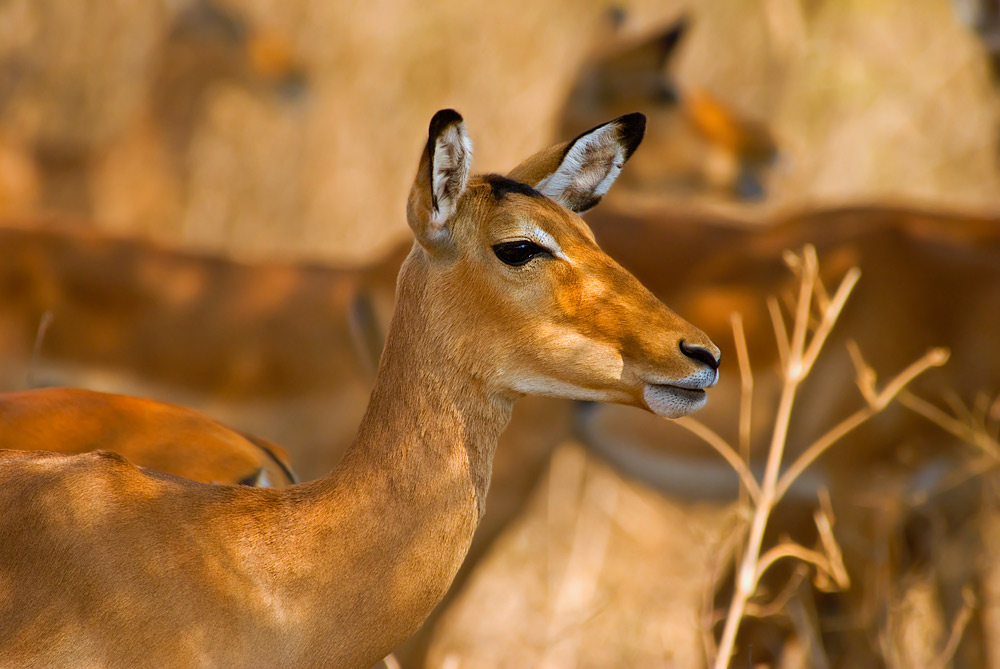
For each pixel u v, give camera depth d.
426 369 5.53
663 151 15.38
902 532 10.26
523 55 18.81
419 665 9.91
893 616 9.42
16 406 6.22
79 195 15.45
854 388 10.17
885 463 10.15
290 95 17.55
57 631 5.06
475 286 5.52
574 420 11.06
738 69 19.00
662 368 5.47
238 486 5.49
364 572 5.34
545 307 5.51
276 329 10.68
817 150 17.91
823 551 10.08
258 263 11.11
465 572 10.37
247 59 17.08
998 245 10.44
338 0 18.78
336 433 10.65
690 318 10.56
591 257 5.58
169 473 5.89
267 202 17.39
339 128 18.05
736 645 10.14
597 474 13.59
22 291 10.63
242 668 5.22
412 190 5.45
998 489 9.90
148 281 10.80
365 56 18.61
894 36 18.48
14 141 15.18
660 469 11.02
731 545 8.59
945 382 10.13
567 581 11.73
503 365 5.55
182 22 16.80
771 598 10.22
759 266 10.59
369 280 10.53
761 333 10.47
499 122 18.50
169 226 16.09
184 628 5.13
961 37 18.11
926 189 17.48
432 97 18.52
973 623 10.02
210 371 10.67
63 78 18.45
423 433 5.48
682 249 10.90
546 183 6.12
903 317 10.17
